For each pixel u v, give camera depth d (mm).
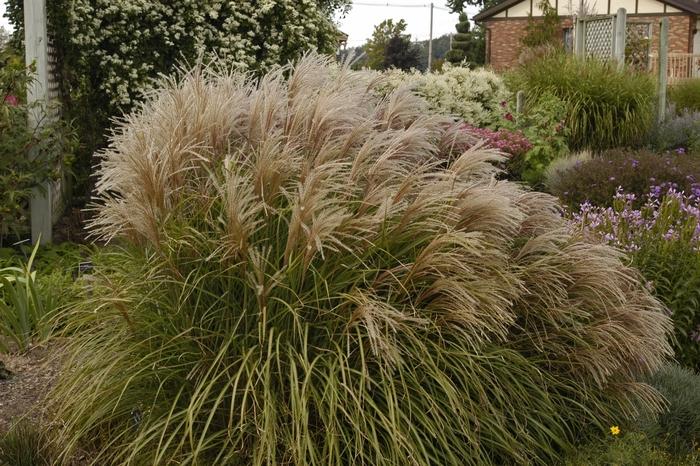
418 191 3738
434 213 3623
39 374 4500
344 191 3570
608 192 8062
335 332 3404
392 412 3066
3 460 3600
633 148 11711
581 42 15094
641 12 27750
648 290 4641
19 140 7504
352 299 3316
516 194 4016
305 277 3455
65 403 3666
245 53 10742
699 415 4023
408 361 3424
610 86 11781
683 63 22469
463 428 3227
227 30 10633
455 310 3430
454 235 3367
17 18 9656
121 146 3676
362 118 3877
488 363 3463
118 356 3486
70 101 10000
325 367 3309
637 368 3959
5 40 10109
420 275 3475
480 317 3502
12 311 5234
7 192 7348
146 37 10164
